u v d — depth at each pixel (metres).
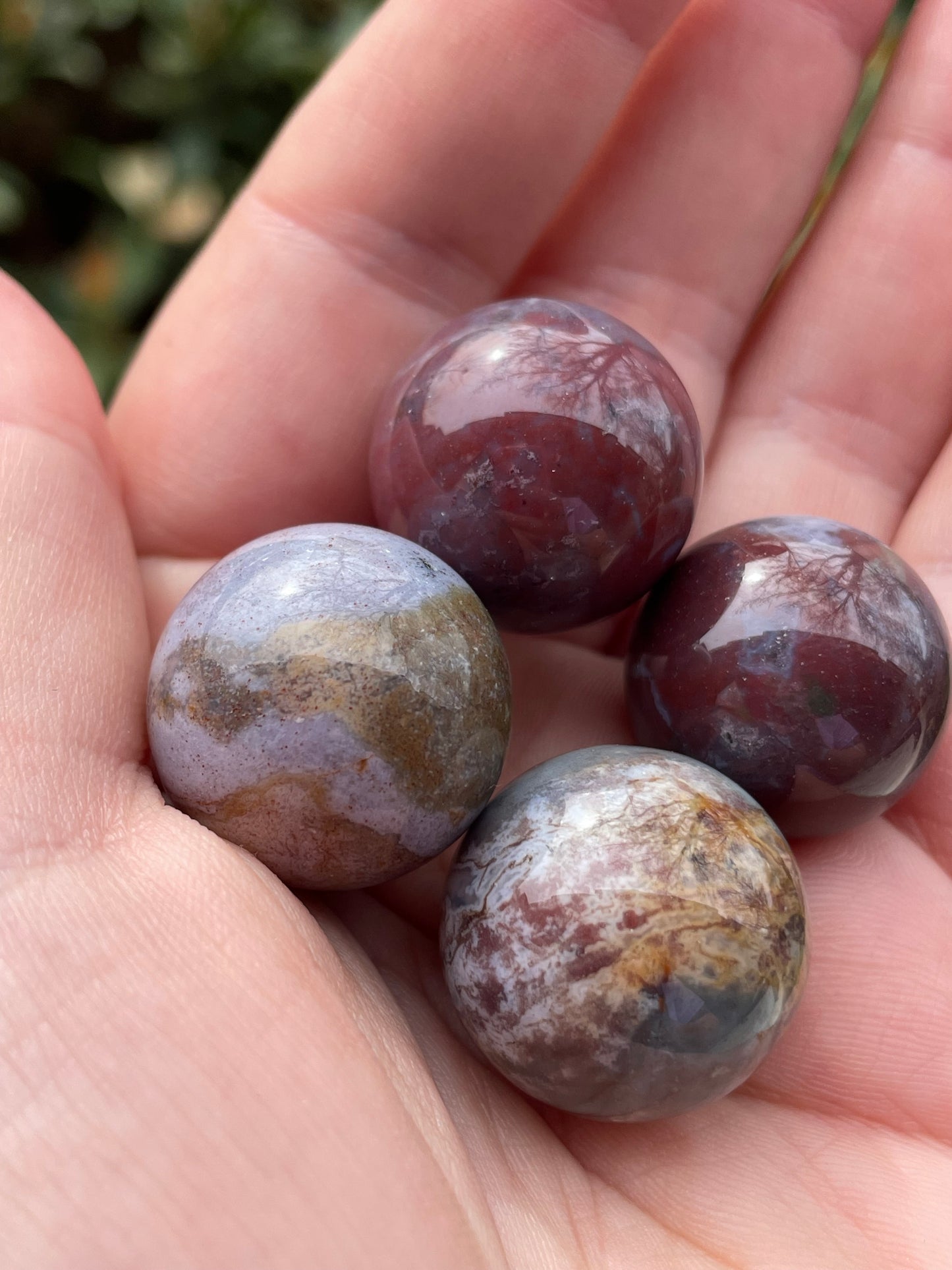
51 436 0.06
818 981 0.07
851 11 0.08
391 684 0.05
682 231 0.09
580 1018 0.05
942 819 0.07
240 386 0.08
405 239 0.08
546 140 0.08
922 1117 0.07
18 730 0.05
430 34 0.08
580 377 0.06
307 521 0.08
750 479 0.09
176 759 0.05
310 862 0.05
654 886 0.05
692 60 0.08
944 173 0.09
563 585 0.06
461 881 0.06
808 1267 0.06
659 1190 0.06
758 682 0.06
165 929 0.05
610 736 0.08
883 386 0.09
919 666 0.06
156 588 0.08
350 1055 0.05
